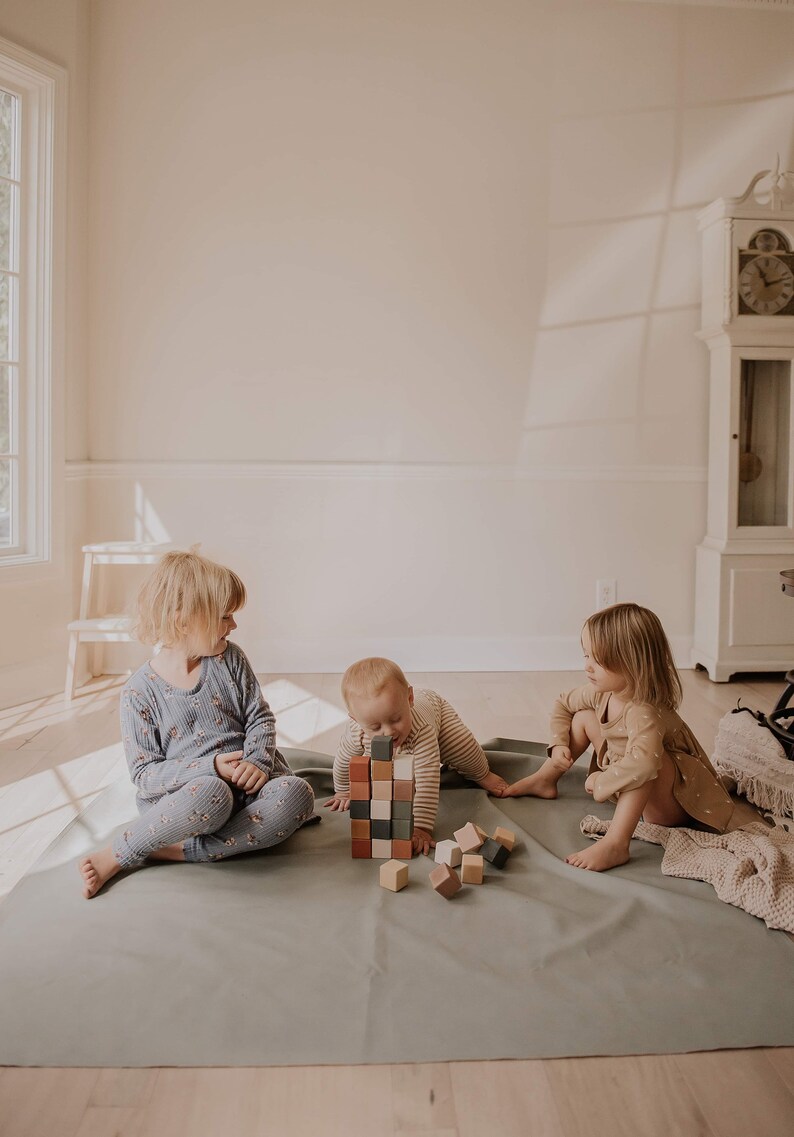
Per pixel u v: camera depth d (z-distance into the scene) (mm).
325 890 1675
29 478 3328
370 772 1802
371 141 3670
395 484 3750
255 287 3672
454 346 3736
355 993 1343
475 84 3691
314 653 3783
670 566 3863
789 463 3621
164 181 3619
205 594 1781
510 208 3723
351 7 3639
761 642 3598
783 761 2072
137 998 1334
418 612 3797
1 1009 1311
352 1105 1129
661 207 3762
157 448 3691
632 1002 1328
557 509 3811
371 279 3695
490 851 1781
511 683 3574
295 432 3717
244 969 1407
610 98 3729
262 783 1780
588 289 3760
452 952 1453
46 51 3232
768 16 3764
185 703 1838
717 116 3762
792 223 3521
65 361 3379
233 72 3617
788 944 1495
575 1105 1130
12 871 1814
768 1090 1156
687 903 1621
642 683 1872
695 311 3801
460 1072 1187
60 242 3303
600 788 1810
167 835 1693
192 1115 1114
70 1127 1094
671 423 3820
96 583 3613
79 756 2568
